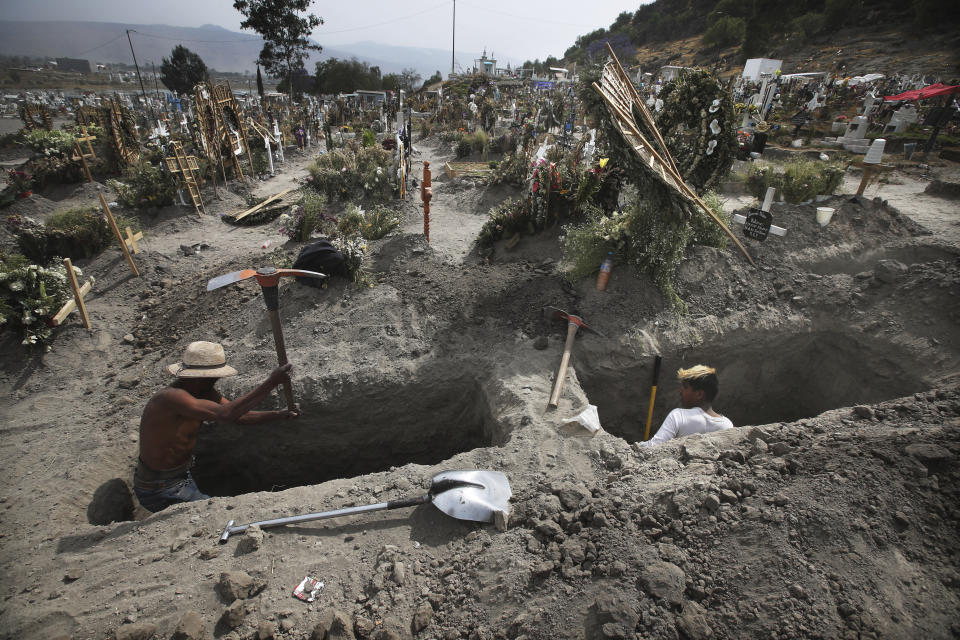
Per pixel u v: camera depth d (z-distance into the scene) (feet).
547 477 13.09
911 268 21.35
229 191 48.26
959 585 9.07
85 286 26.48
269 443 19.01
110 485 15.43
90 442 16.70
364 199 42.29
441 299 22.71
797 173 28.19
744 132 51.01
